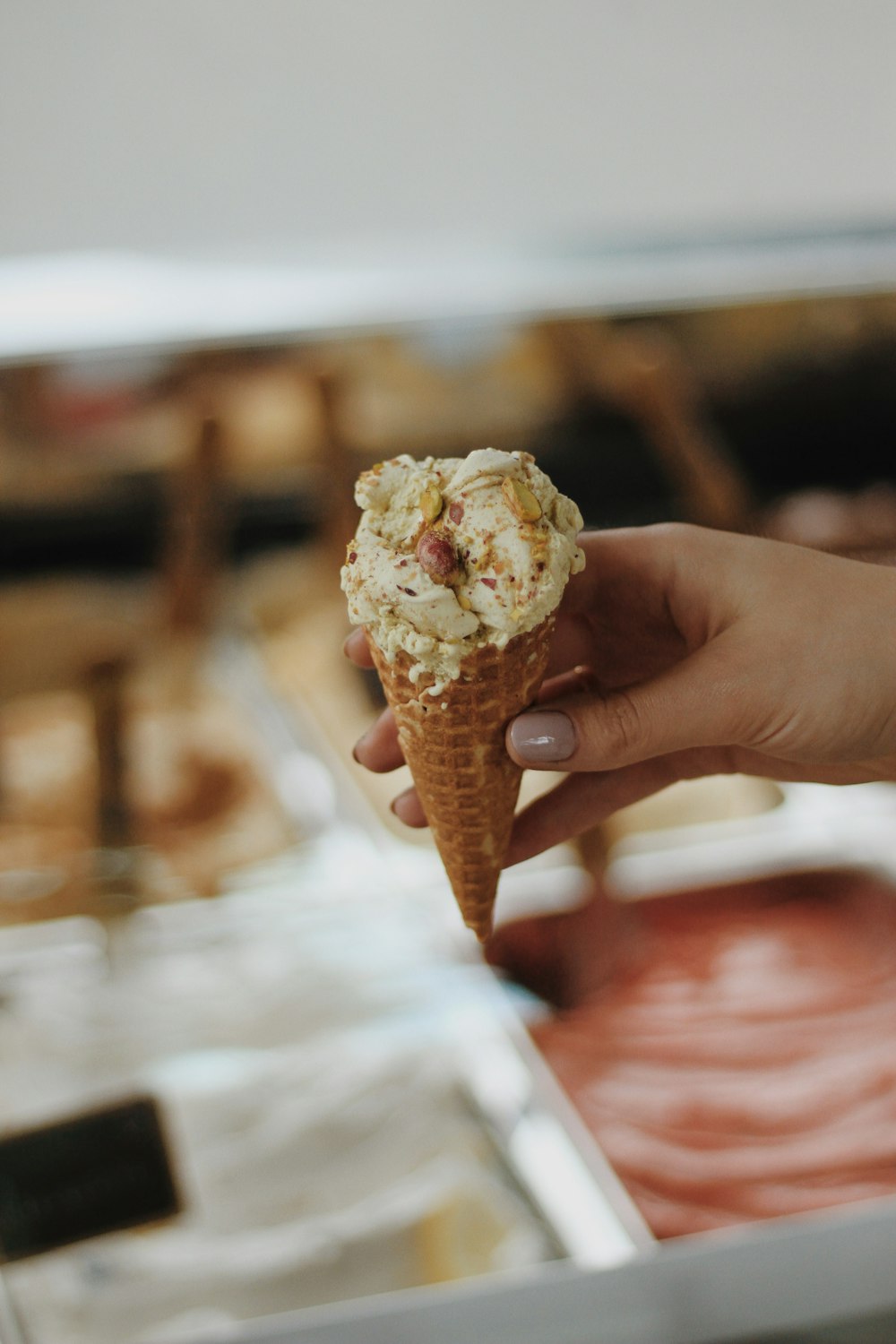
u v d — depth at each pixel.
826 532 1.06
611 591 0.64
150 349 0.83
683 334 0.98
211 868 0.93
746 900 0.96
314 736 1.08
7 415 1.01
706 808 1.02
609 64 0.93
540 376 1.04
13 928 0.88
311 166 0.89
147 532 1.14
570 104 0.93
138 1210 0.75
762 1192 0.77
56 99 0.86
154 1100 0.78
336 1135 0.78
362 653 0.65
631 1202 0.75
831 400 1.12
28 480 1.07
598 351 0.98
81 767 1.02
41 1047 0.81
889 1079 0.81
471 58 0.91
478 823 0.60
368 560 0.56
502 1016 0.83
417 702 0.57
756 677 0.59
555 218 0.88
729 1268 0.64
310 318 0.84
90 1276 0.72
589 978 0.89
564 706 0.58
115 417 1.02
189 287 0.83
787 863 0.97
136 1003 0.83
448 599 0.55
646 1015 0.87
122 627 1.10
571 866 0.95
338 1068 0.80
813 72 0.96
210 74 0.88
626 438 1.14
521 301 0.86
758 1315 0.62
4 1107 0.78
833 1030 0.85
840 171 0.92
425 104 0.91
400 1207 0.75
